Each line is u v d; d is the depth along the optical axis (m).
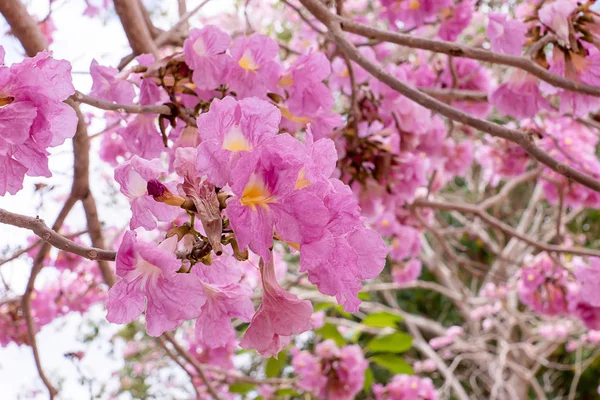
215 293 0.58
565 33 0.92
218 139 0.50
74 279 1.81
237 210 0.48
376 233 0.54
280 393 2.26
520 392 3.57
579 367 3.54
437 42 0.86
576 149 1.86
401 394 2.38
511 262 2.13
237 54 0.84
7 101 0.54
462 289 3.29
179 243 0.57
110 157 1.40
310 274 0.51
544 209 4.12
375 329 3.04
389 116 1.34
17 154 0.55
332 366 2.02
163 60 0.85
